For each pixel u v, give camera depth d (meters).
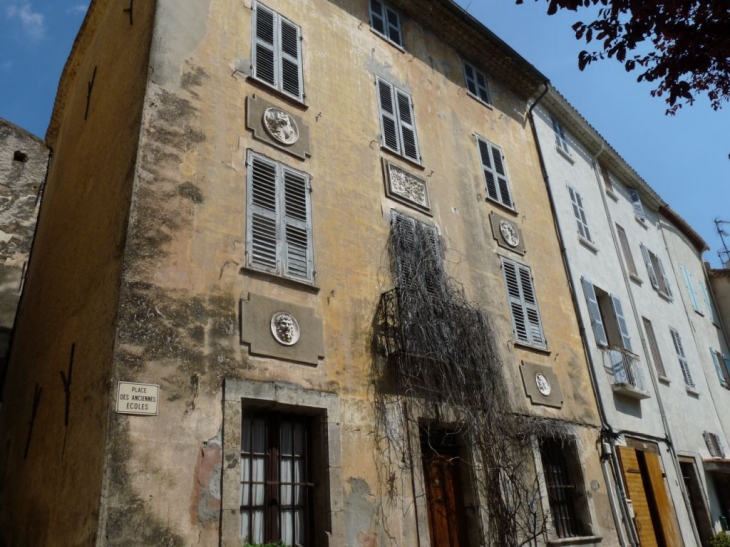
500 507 9.23
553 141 16.64
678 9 5.80
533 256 13.37
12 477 8.85
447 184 11.98
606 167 19.89
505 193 13.58
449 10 13.89
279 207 8.64
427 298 9.62
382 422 8.46
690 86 6.34
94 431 6.15
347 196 9.77
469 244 11.73
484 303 11.33
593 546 10.67
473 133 13.60
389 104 11.66
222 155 8.30
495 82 15.47
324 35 11.08
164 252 7.12
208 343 7.05
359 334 8.80
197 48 8.80
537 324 12.38
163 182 7.49
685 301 21.52
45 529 6.67
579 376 12.73
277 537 7.07
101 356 6.53
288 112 9.55
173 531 5.97
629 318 16.12
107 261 7.20
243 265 7.82
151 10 8.75
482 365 9.89
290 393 7.53
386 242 10.02
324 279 8.72
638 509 12.38
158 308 6.78
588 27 6.04
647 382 15.35
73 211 9.55
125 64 9.16
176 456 6.27
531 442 10.50
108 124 9.00
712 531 15.06
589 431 12.17
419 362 9.15
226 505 6.43
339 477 7.60
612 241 17.47
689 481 15.68
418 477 8.54
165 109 7.96
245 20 9.77
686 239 25.11
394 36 12.81
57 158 13.23
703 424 17.72
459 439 9.66
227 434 6.74
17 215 14.20
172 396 6.49
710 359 21.28
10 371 11.32
